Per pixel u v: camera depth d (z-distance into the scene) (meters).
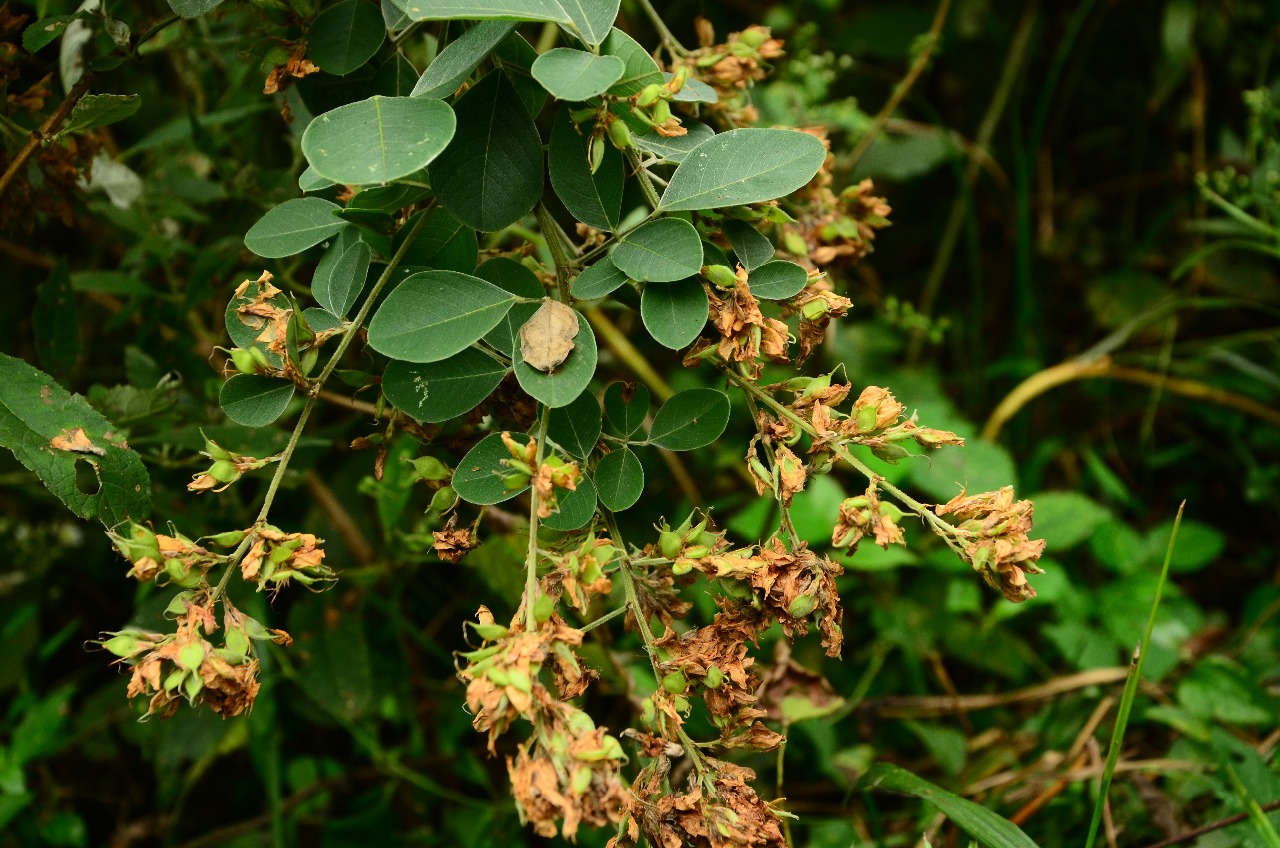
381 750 0.93
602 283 0.64
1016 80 1.41
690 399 0.66
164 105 0.94
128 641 0.62
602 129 0.63
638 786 0.63
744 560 0.63
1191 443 1.27
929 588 1.04
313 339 0.65
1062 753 0.90
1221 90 1.39
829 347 1.10
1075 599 1.02
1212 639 1.05
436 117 0.62
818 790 0.95
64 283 0.77
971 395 1.31
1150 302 1.36
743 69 0.73
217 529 0.88
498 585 0.85
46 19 0.70
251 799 1.01
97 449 0.66
